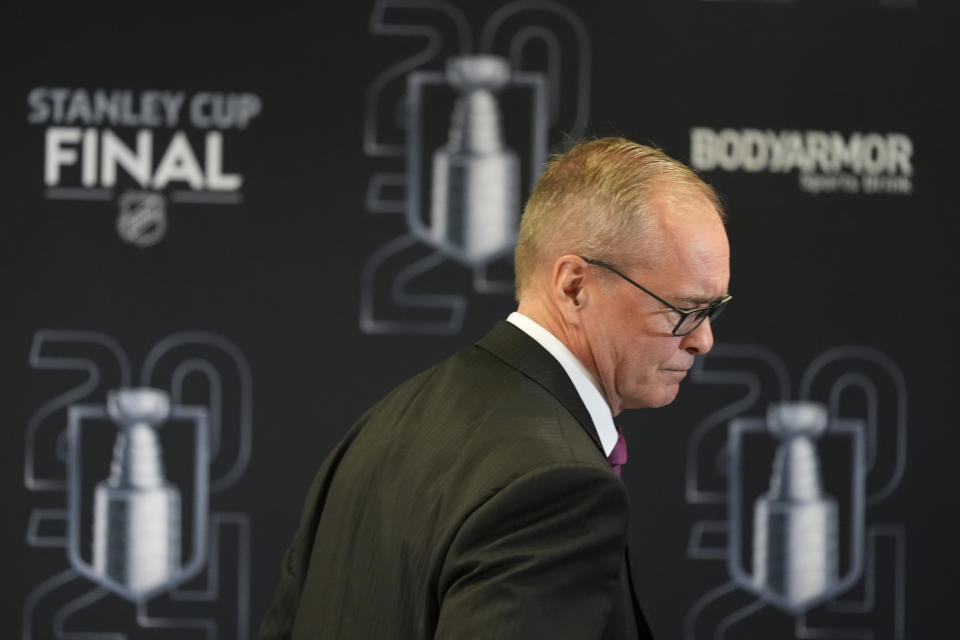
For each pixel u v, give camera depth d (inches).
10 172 388.8
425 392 159.5
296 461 396.5
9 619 390.9
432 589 132.0
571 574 124.4
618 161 157.2
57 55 389.1
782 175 399.9
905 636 403.5
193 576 396.5
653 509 400.2
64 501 392.5
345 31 393.7
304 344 395.5
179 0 391.2
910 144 401.4
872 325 401.7
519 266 165.5
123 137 391.2
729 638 402.0
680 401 400.8
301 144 394.3
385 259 396.2
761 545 401.4
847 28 400.8
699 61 398.9
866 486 402.3
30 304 390.0
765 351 401.1
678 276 150.6
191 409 394.9
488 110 395.9
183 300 393.4
